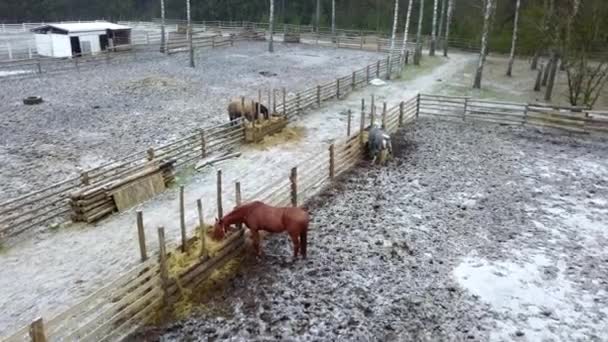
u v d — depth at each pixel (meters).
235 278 9.92
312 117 22.27
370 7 62.28
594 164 16.91
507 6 46.44
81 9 74.44
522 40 39.28
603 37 27.28
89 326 7.66
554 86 31.02
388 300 9.35
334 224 12.29
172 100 24.89
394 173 15.84
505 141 19.50
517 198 14.05
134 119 21.25
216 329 8.42
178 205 13.09
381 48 45.97
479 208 13.38
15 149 17.16
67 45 37.47
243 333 8.34
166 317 8.69
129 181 13.09
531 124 21.34
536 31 34.22
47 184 14.23
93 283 9.66
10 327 8.37
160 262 8.57
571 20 24.91
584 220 12.75
